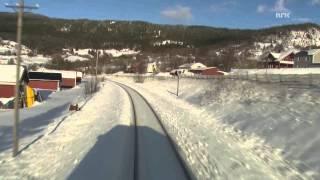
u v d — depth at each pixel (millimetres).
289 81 35312
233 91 42281
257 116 26984
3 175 15125
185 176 14906
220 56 189875
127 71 194125
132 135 24281
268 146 20328
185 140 22734
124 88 89438
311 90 27719
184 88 71250
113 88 88000
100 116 35500
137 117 34188
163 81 101750
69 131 26328
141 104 48562
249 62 133750
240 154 18938
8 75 47812
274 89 33500
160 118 33656
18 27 18297
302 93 27531
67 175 14844
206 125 29688
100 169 15711
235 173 15359
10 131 27000
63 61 194750
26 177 14836
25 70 49344
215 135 24703
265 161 17359
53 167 16297
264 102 30125
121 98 58875
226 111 34375
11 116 36188
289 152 18188
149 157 18031
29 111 41875
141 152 19109
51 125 29656
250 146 20922
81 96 66438
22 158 18094
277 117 24156
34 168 16203
